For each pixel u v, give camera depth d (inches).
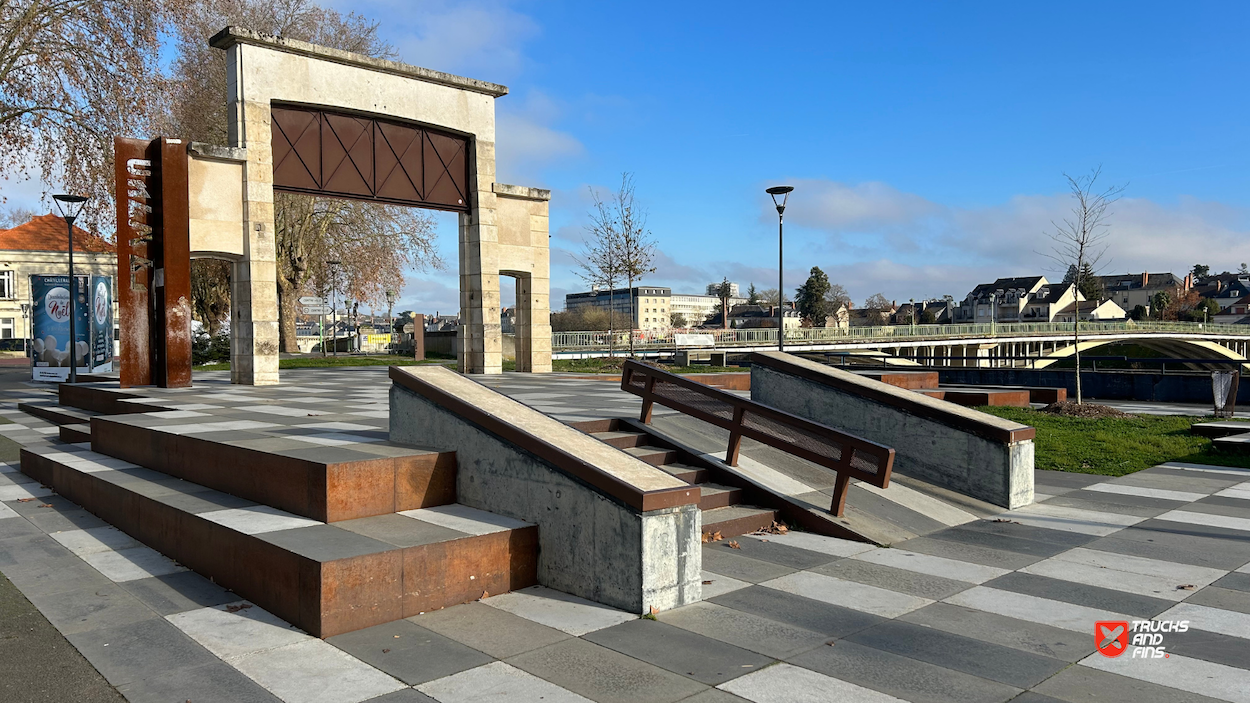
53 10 972.6
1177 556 282.5
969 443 381.1
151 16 1031.6
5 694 174.1
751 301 7022.6
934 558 283.0
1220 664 187.9
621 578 228.1
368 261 1665.8
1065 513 354.6
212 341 1630.2
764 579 257.4
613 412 483.8
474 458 281.3
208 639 206.1
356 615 212.1
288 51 778.2
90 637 207.5
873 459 309.3
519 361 1037.2
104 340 1115.9
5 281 2529.5
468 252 967.6
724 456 378.3
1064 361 2593.5
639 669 185.9
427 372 333.4
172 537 279.1
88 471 360.5
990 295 5236.2
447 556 231.3
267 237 757.9
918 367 1075.3
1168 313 4798.2
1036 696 171.2
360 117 858.8
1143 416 647.8
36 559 280.4
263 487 283.7
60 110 1000.2
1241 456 474.9
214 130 1417.3
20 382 1095.0
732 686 176.2
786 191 1023.6
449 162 940.6
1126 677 181.0
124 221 669.9
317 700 170.2
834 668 186.2
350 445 306.7
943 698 170.2
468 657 193.6
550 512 250.7
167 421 413.4
